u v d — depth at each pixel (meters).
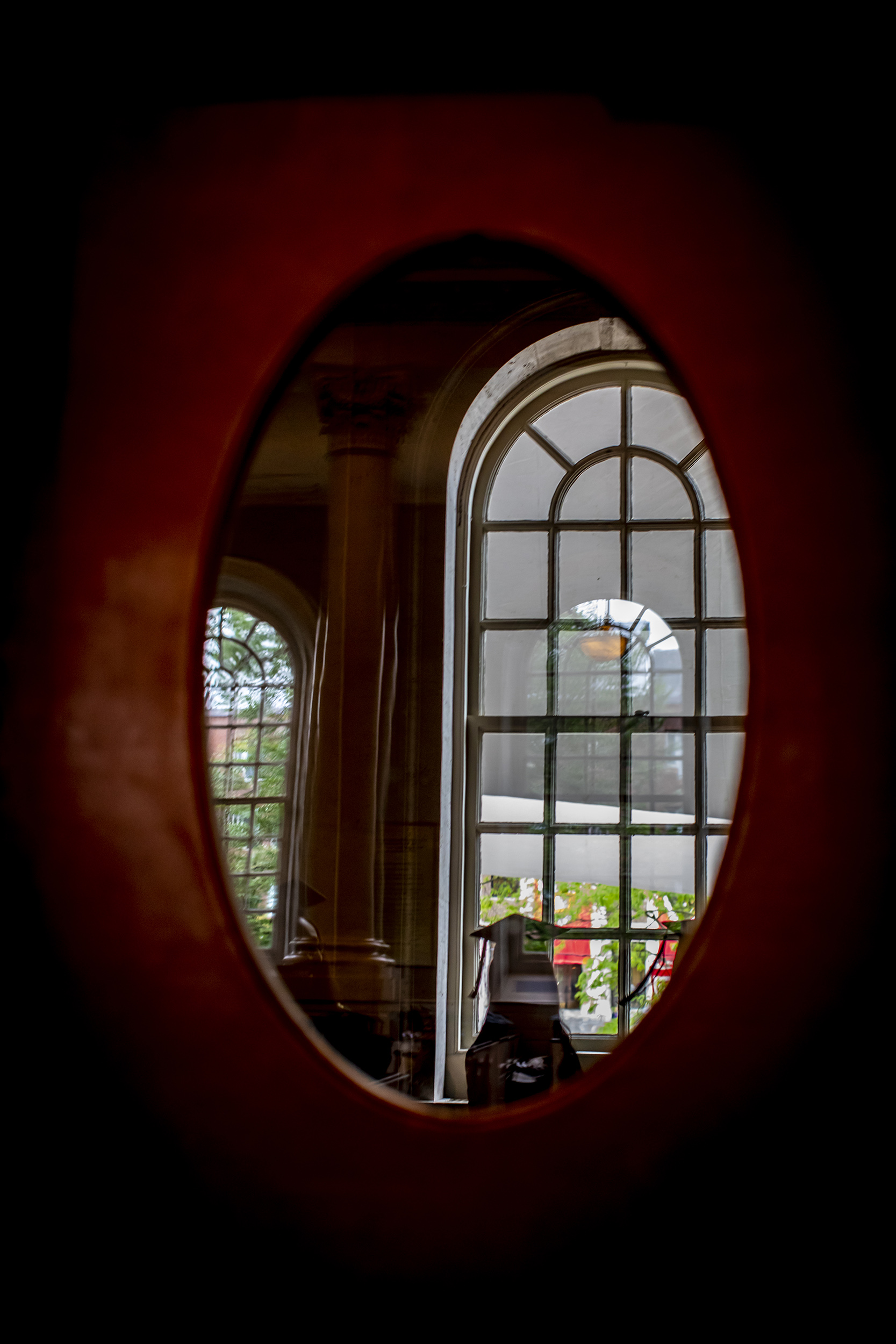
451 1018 3.17
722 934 1.10
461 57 1.24
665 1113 1.08
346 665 3.14
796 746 1.12
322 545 3.59
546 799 3.33
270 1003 1.15
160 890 1.16
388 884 3.15
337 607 3.17
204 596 1.20
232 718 3.64
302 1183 1.12
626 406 3.40
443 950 3.16
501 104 1.23
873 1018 1.08
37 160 1.23
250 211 1.24
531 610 3.42
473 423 3.35
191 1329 1.10
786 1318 1.06
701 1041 1.09
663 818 3.28
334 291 1.23
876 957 1.08
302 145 1.25
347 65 1.25
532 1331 1.07
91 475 1.22
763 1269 1.06
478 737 3.37
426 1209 1.10
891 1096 1.07
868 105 1.17
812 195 1.18
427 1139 1.11
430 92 1.24
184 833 1.16
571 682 3.38
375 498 3.21
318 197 1.24
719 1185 1.08
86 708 1.18
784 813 1.11
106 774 1.18
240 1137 1.13
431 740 3.22
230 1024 1.14
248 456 1.24
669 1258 1.07
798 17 1.19
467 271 3.03
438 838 3.18
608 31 1.22
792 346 1.17
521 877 3.29
